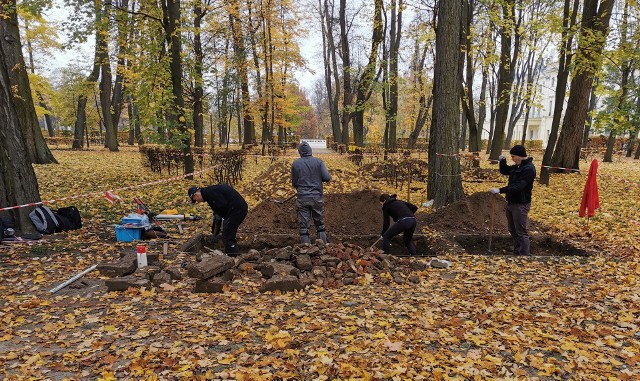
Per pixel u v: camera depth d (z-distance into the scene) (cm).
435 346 358
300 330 380
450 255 654
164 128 1371
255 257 579
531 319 414
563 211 1000
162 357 328
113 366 318
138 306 439
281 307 436
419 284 522
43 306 438
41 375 306
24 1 988
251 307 436
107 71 2570
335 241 755
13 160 727
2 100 715
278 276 504
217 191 644
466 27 1508
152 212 888
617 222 884
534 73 3788
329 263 555
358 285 519
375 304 451
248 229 826
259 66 2598
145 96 1371
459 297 473
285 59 2628
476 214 845
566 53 1371
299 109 3403
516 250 708
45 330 381
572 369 325
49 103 3569
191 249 689
